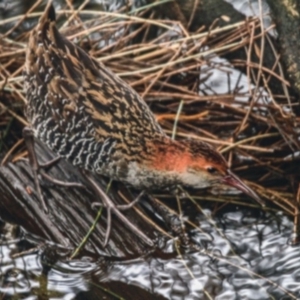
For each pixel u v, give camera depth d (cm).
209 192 1151
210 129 1220
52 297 1023
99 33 1363
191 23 1339
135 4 1398
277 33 1240
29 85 1083
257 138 1191
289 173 1169
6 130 1206
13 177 1145
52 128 1068
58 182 1127
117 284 1040
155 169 1052
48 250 1084
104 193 1105
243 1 1387
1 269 1062
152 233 1097
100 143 1054
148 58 1279
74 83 1061
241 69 1305
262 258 1068
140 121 1062
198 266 1059
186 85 1273
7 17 1411
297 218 1111
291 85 1187
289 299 1009
